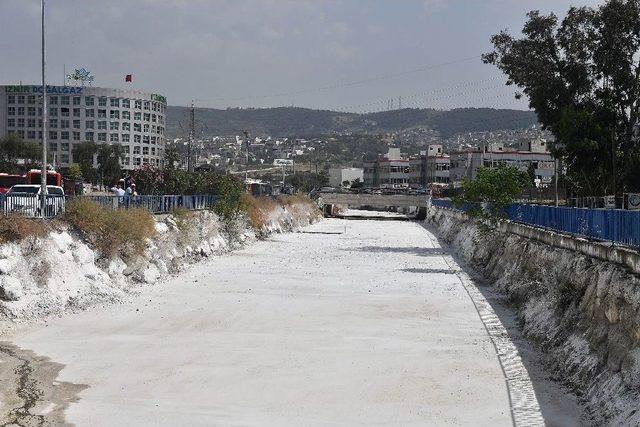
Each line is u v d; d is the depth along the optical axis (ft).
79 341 79.00
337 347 80.02
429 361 74.43
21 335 80.23
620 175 187.21
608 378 59.11
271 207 285.23
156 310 98.43
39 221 100.37
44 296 92.12
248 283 128.57
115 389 62.54
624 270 66.59
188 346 78.74
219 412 57.47
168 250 141.49
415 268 161.89
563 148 192.44
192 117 440.86
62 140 569.23
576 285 80.89
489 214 177.27
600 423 54.34
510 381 67.21
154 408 57.88
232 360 73.41
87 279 103.86
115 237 116.88
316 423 55.36
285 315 98.17
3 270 87.35
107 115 579.07
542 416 57.31
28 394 60.08
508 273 128.16
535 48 198.18
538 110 199.82
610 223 80.84
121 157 489.67
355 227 342.44
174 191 204.74
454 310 104.94
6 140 417.69
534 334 85.15
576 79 191.72
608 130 183.42
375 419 56.65
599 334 66.28
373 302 110.63
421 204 423.23
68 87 568.00
